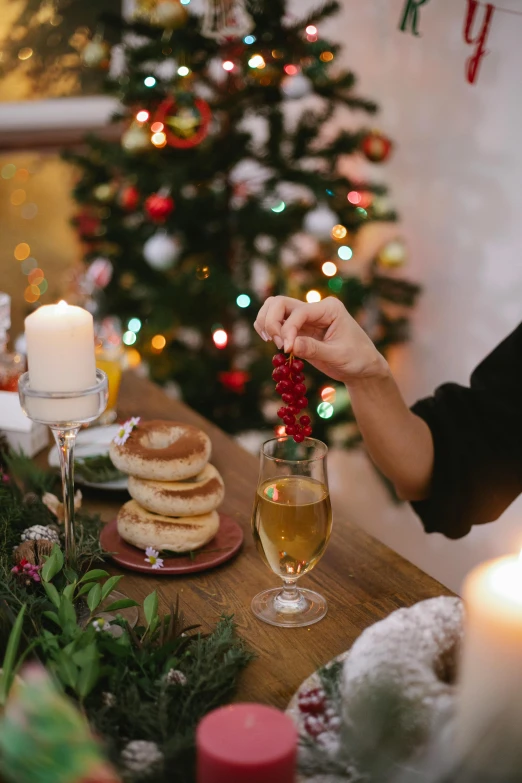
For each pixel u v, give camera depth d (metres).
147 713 0.88
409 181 2.71
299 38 2.33
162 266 2.29
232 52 2.31
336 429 2.65
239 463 1.46
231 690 0.98
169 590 1.14
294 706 0.91
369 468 3.02
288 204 2.46
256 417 2.61
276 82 2.32
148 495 1.19
